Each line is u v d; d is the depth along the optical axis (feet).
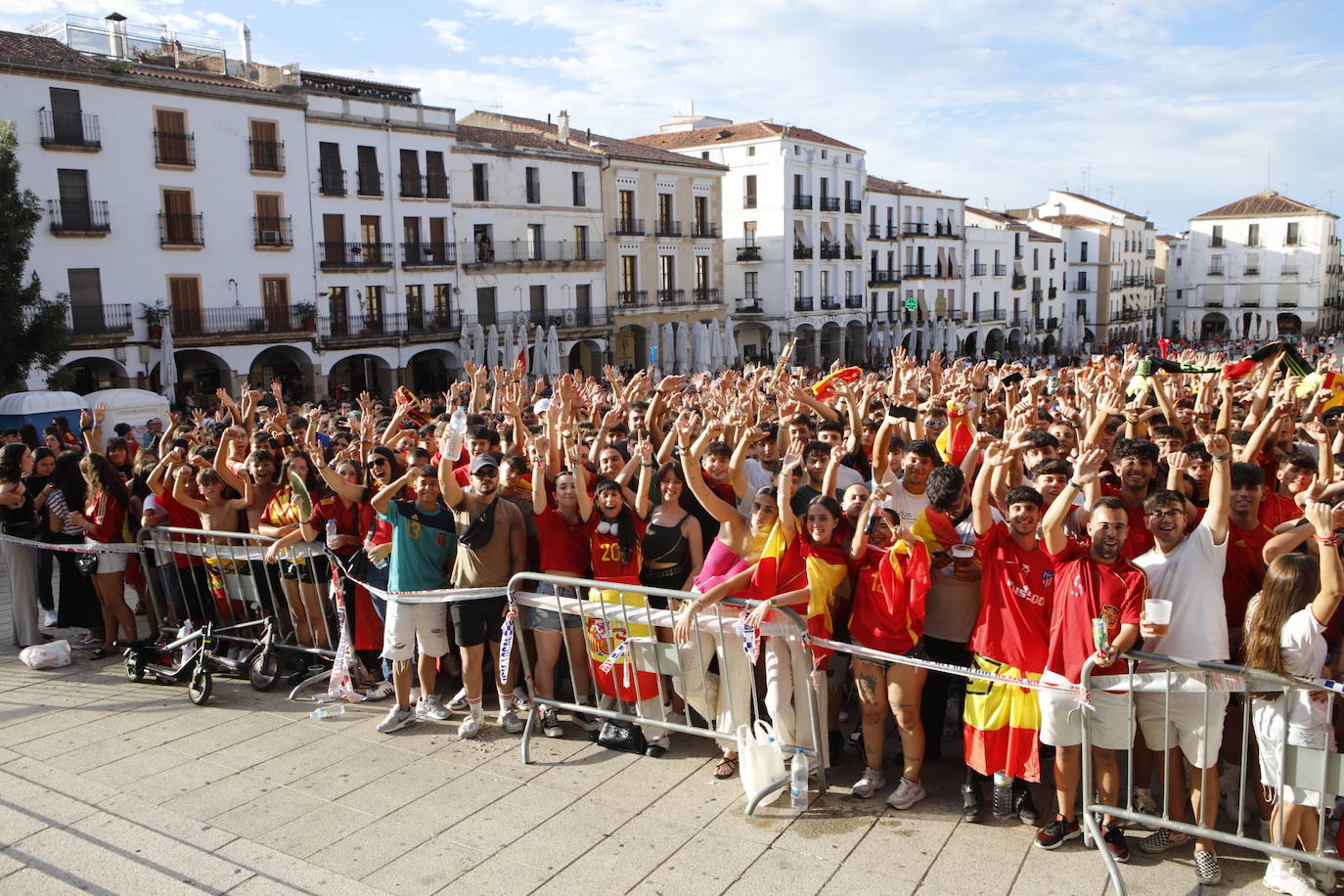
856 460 26.94
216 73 118.62
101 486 26.78
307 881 15.71
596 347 149.79
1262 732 14.80
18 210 74.43
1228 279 279.49
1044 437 20.42
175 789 18.98
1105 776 15.84
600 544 20.38
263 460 25.39
